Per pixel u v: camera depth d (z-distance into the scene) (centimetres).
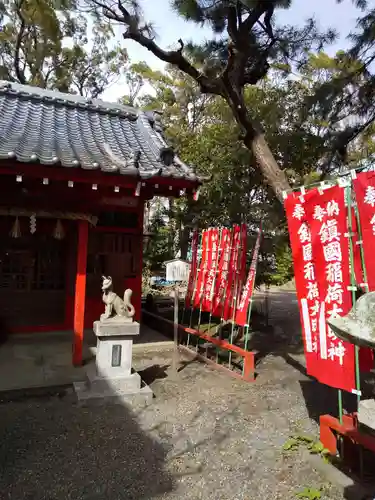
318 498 334
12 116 842
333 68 981
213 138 1266
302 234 448
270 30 772
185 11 689
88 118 962
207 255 873
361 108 870
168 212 1468
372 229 354
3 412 492
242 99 776
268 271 1306
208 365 735
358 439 351
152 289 1645
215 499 334
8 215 625
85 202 672
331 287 407
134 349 832
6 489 336
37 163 582
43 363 668
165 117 1809
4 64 1944
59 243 886
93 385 538
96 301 901
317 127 1172
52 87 2067
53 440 423
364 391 615
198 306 876
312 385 634
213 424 479
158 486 350
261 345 921
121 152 822
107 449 409
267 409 531
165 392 584
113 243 880
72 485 346
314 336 430
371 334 217
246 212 1199
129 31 727
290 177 1211
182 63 787
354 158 1117
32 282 867
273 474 373
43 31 1733
